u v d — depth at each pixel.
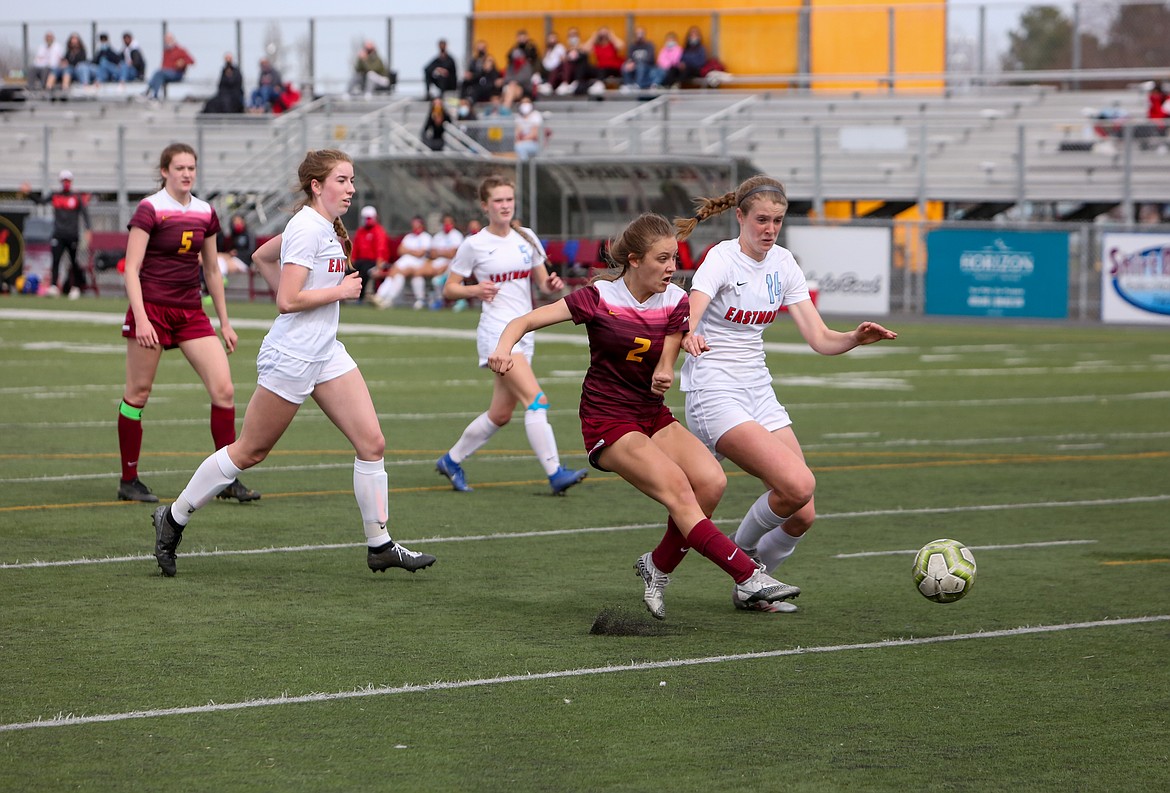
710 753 17.00
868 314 117.38
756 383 24.89
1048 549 30.61
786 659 21.42
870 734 17.81
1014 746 17.39
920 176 124.31
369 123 136.12
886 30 138.00
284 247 25.80
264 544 29.84
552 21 145.62
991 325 109.44
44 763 16.31
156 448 43.59
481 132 131.25
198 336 34.53
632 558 29.27
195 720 17.97
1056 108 130.38
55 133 149.50
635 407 23.50
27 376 64.56
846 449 46.22
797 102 135.00
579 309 22.75
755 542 25.28
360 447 26.28
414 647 21.75
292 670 20.31
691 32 138.88
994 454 45.34
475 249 36.62
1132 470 42.28
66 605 24.08
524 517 33.88
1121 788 15.96
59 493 35.47
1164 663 21.34
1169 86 127.56
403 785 15.77
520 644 22.08
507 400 37.12
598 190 119.94
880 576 27.78
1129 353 86.25
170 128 144.38
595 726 18.00
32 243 127.81
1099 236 111.62
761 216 24.02
